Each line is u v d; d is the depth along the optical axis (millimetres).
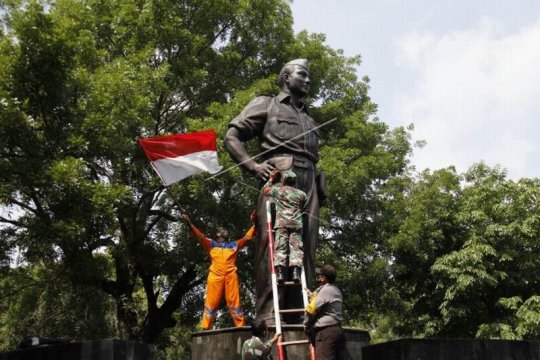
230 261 10125
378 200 19859
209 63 19562
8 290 20375
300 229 9383
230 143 10336
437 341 7434
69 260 16047
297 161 10156
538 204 20906
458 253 19922
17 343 22828
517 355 7691
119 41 18797
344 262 19359
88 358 7320
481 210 20750
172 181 10609
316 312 7434
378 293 20094
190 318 21578
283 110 10477
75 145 14484
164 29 18047
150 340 20281
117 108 15508
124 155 16609
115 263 19266
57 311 21391
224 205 17359
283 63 20594
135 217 17859
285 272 9195
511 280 20500
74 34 13977
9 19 16281
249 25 19859
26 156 13930
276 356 8383
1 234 15922
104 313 20984
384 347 7680
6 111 13148
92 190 14359
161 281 21594
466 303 20344
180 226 18250
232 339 8836
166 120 19469
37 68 13500
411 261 21078
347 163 19422
